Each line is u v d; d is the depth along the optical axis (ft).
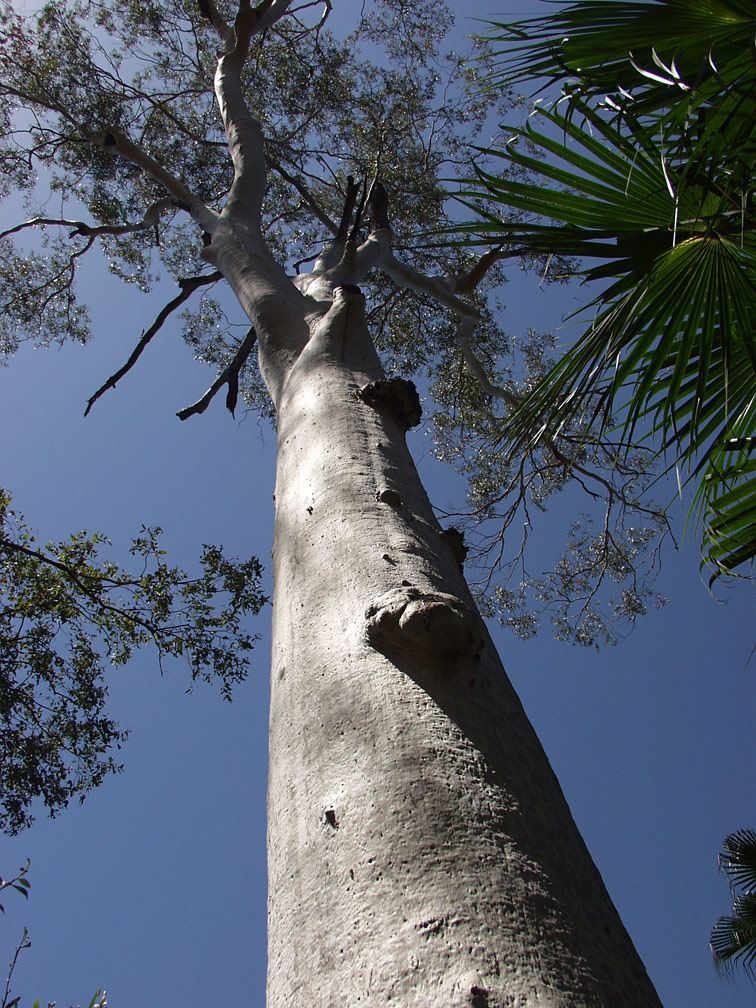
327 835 4.34
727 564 11.71
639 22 8.93
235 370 21.47
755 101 8.57
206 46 34.27
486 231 10.14
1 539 23.63
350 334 10.82
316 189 35.53
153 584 24.80
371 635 5.40
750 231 9.29
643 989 3.69
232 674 24.90
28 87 31.91
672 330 9.61
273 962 4.22
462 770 4.41
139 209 34.73
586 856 4.39
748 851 25.46
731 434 10.36
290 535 7.41
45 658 23.98
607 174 9.70
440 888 3.75
